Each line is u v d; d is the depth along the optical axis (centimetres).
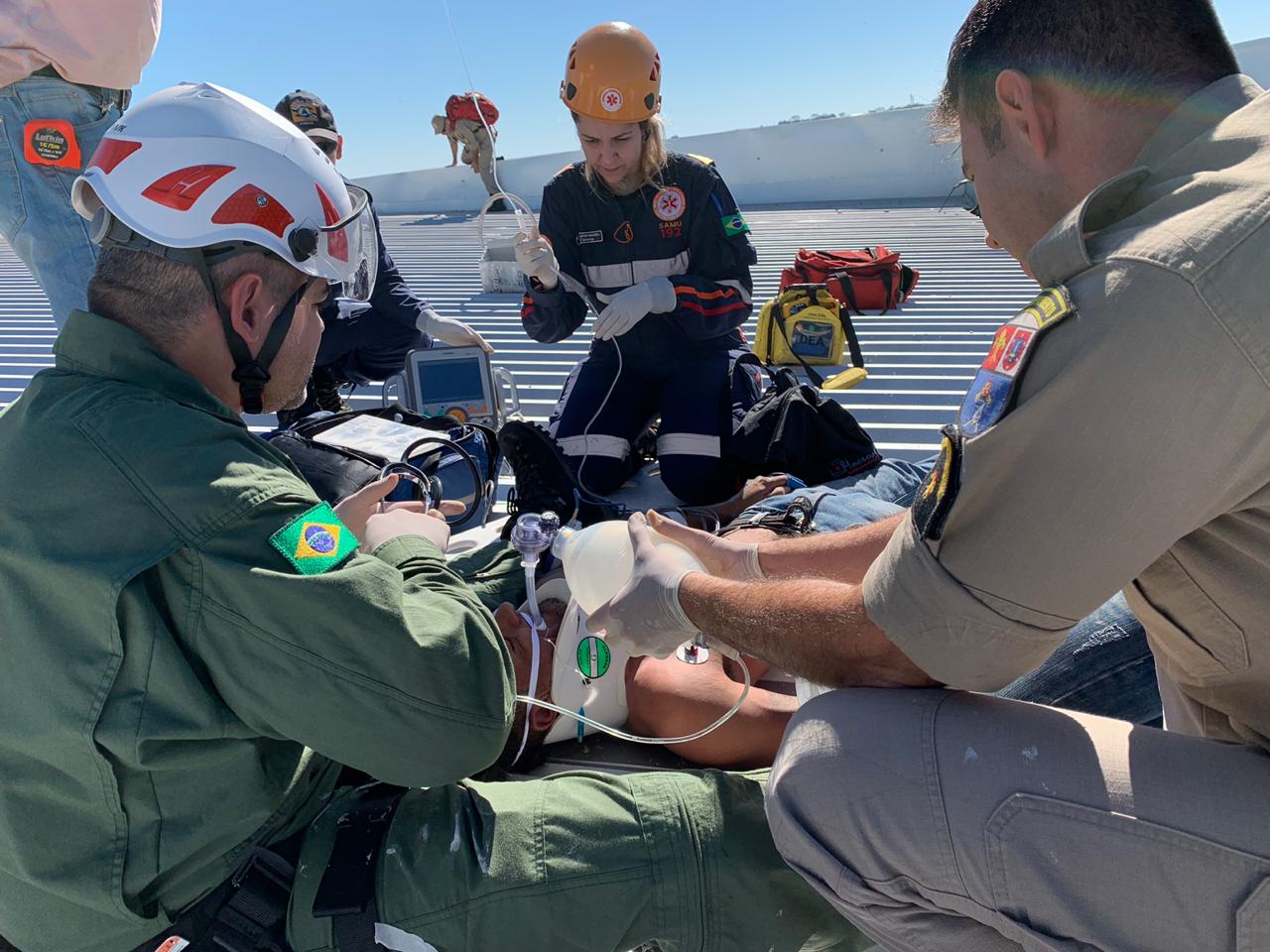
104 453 119
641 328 330
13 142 291
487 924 133
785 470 311
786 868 141
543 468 282
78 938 124
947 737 117
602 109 298
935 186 1179
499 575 222
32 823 120
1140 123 104
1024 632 104
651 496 324
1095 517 96
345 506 169
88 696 115
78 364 128
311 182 138
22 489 119
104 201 127
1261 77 985
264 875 132
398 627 124
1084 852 108
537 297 329
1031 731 115
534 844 137
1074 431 95
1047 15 105
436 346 397
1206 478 93
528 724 189
